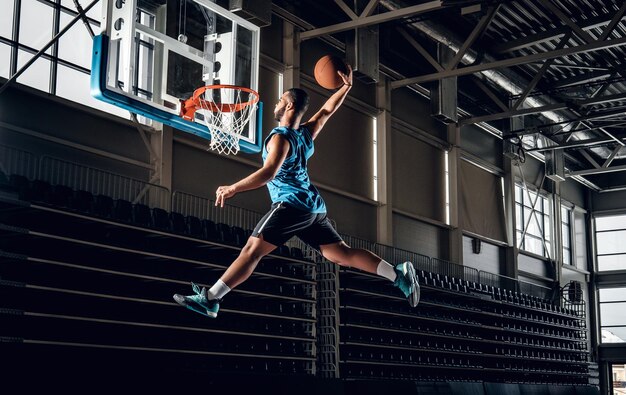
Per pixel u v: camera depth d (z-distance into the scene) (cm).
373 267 536
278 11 1912
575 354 3027
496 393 2253
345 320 1862
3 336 1214
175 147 1669
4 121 1363
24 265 1280
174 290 1499
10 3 1395
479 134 2753
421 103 2458
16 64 1395
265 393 1403
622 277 3350
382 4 1911
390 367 2023
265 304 1700
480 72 2348
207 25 1066
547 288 3112
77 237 1311
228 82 1046
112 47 917
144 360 1395
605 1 2095
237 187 481
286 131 519
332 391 1562
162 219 1506
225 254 1628
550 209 3225
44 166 1413
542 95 2670
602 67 2336
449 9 2011
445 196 2531
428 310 2238
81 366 1159
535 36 2275
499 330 2525
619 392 3522
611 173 3422
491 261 2747
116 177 1542
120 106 906
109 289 1367
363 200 2144
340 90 578
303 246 1847
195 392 1286
